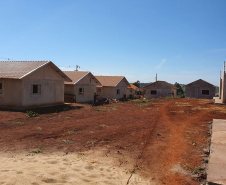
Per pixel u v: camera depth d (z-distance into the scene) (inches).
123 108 713.0
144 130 379.9
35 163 207.3
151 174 198.4
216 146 238.5
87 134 344.2
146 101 992.2
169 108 708.0
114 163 223.1
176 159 236.4
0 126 385.1
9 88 620.1
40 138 313.6
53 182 162.2
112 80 1456.7
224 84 828.0
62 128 383.2
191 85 1494.8
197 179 188.4
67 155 242.4
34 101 639.8
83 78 1024.9
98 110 639.1
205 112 605.6
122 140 313.6
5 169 183.8
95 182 172.1
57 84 735.7
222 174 165.6
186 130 379.2
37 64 668.1
